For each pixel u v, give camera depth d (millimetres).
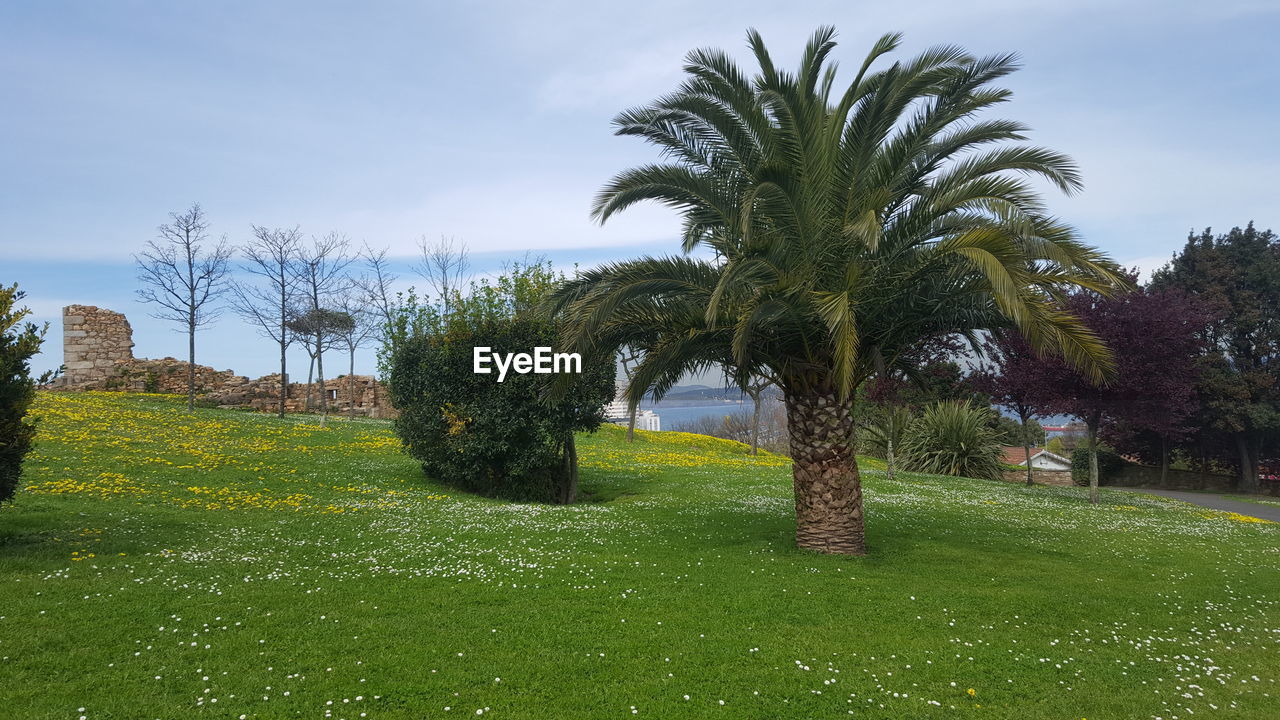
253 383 37188
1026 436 25891
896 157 10461
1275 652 7020
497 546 10984
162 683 5602
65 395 27562
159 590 7973
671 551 10883
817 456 11023
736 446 40656
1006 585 9289
